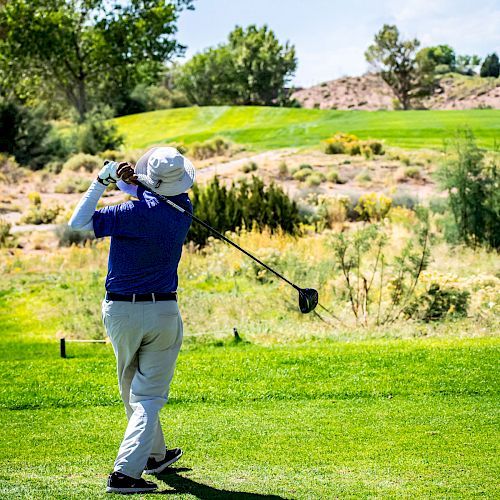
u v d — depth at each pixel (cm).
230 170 2869
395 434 546
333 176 2598
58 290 1420
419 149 3212
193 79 8525
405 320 1110
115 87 5894
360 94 10150
